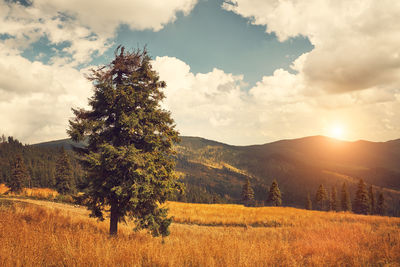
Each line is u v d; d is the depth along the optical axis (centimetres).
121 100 848
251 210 2777
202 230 1518
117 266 458
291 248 697
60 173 5094
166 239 903
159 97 971
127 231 1048
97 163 759
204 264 498
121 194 779
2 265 413
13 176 5694
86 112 905
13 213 886
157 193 865
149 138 875
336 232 969
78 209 2075
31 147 17288
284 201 16962
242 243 712
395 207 17375
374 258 605
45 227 740
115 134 887
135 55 965
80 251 492
